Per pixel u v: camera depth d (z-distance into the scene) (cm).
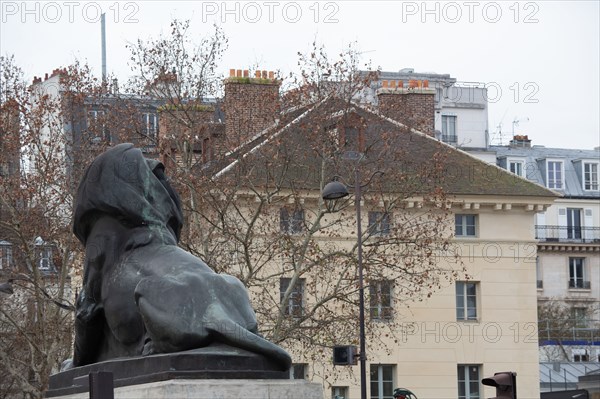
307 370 5831
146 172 1596
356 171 4522
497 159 11156
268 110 5188
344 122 5050
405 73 9825
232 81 5750
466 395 6394
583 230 11212
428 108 6531
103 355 1592
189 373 1380
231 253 4800
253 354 1419
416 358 6275
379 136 5253
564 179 11269
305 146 5053
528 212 6562
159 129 5453
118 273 1546
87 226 1614
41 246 5156
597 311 11025
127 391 1391
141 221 1569
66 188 5166
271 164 4891
